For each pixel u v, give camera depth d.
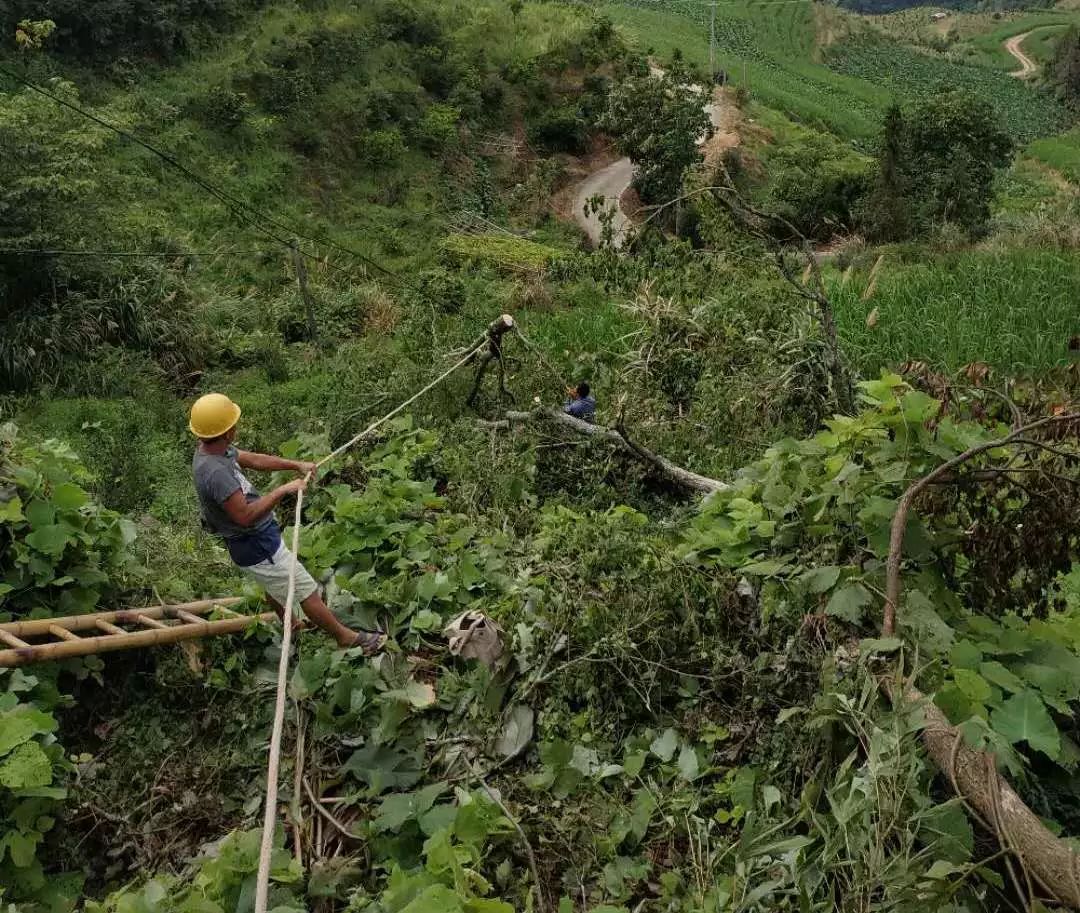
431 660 4.64
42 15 26.86
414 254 27.22
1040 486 4.11
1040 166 48.69
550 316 14.30
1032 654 3.71
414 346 11.17
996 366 10.93
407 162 34.53
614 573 4.77
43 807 3.94
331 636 4.70
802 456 4.63
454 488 7.23
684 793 3.77
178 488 8.80
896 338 11.90
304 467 4.93
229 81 30.64
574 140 40.59
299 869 3.44
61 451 5.48
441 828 3.47
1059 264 14.34
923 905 2.63
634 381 9.95
